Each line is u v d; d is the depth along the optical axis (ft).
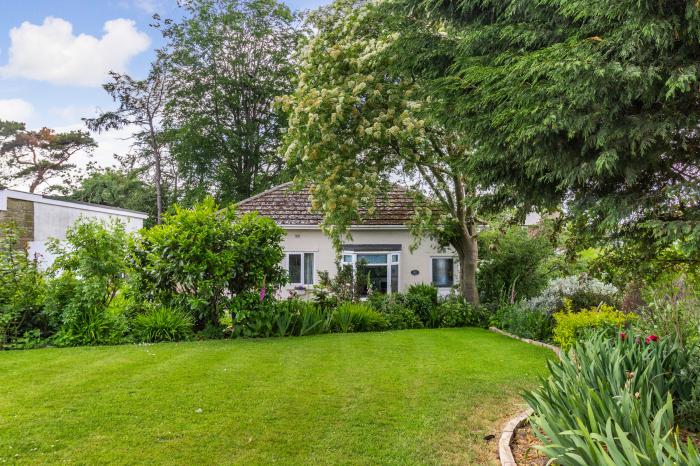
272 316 35.68
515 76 11.65
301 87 35.60
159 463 13.61
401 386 21.36
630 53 10.24
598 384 12.96
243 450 14.49
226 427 16.28
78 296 32.09
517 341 34.04
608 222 12.42
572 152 11.91
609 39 10.32
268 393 20.11
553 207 14.89
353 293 47.73
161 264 33.91
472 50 14.24
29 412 17.54
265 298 36.42
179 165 99.81
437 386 21.39
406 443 15.12
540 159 11.96
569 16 12.08
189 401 18.92
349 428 16.29
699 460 7.88
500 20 13.89
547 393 14.32
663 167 12.47
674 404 15.15
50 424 16.38
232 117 103.40
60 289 32.58
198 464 13.57
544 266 47.44
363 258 55.06
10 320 30.55
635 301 27.45
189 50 97.25
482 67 12.73
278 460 13.87
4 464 13.43
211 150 98.53
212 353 28.30
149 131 105.91
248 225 36.65
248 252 35.27
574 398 11.83
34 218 53.26
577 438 9.85
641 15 9.63
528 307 38.68
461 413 17.87
